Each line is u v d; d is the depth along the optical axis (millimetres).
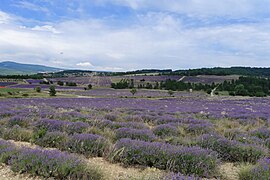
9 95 54656
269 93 96000
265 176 4945
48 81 128500
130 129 9406
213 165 5773
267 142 8398
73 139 7242
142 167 6008
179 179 4562
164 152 6125
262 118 17766
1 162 5664
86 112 18922
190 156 5836
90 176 5000
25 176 4949
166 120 14484
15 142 8203
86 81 137500
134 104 33750
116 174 5445
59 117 13828
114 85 114062
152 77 146750
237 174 5852
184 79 132750
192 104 37844
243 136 8977
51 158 5250
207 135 8453
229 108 28641
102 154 6840
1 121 11758
